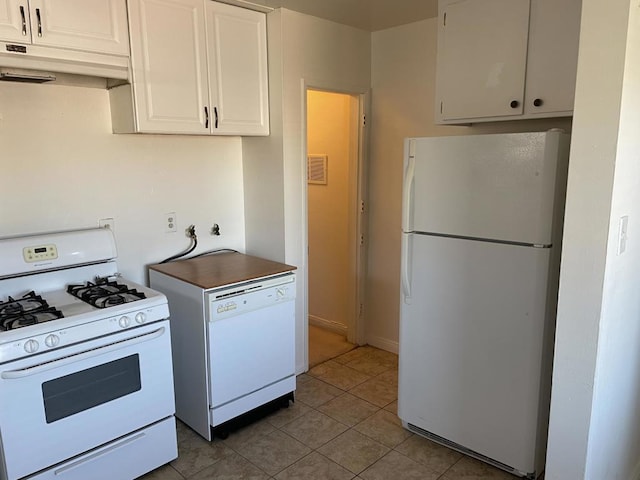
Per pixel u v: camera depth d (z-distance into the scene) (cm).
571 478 181
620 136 156
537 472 230
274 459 250
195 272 274
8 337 181
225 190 327
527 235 210
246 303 261
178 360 273
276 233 319
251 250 340
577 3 221
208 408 258
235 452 255
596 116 157
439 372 249
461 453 253
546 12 230
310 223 425
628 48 151
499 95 250
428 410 257
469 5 255
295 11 297
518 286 215
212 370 253
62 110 247
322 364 360
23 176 238
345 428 277
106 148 266
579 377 173
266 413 287
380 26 336
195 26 260
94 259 252
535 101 238
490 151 215
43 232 247
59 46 211
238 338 262
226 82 280
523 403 222
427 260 243
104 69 227
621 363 195
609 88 154
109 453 216
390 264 369
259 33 294
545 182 202
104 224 270
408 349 259
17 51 199
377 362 363
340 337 412
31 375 187
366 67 352
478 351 233
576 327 171
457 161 226
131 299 226
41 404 192
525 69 240
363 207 371
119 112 255
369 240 379
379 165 363
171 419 239
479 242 224
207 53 268
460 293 234
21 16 198
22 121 235
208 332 249
